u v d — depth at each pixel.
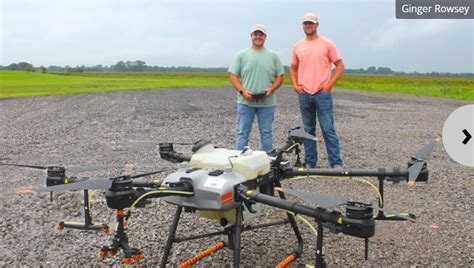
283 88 42.00
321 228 3.28
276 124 15.20
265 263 4.67
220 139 12.05
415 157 4.07
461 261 4.77
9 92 31.27
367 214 2.99
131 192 3.41
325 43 7.91
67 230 5.60
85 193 3.78
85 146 11.09
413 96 32.12
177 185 3.60
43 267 4.61
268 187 4.43
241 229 3.76
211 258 4.77
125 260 3.46
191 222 5.88
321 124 8.11
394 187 7.64
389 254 4.93
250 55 7.43
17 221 5.90
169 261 4.72
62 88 37.78
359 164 9.33
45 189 3.32
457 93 34.69
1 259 4.79
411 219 3.21
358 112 19.75
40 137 12.46
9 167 8.82
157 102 24.02
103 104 22.53
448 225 5.84
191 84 50.97
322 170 4.35
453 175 8.52
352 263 4.70
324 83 7.91
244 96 7.37
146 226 5.73
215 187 3.59
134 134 12.91
